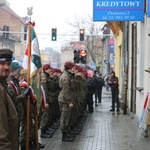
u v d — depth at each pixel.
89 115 17.48
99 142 10.38
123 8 11.48
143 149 9.44
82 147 9.66
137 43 14.13
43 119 11.01
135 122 14.18
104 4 11.48
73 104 10.45
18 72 6.71
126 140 10.67
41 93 7.89
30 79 7.19
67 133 10.52
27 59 7.11
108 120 15.51
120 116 17.05
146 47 11.84
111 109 19.59
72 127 11.45
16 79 6.71
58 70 12.52
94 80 18.73
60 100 10.37
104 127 13.38
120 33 23.48
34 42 7.17
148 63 11.50
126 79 17.80
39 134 11.52
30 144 8.57
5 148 3.74
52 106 11.34
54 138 10.91
